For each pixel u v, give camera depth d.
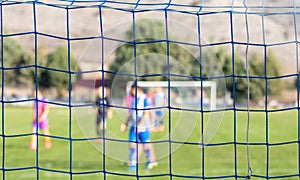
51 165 9.95
